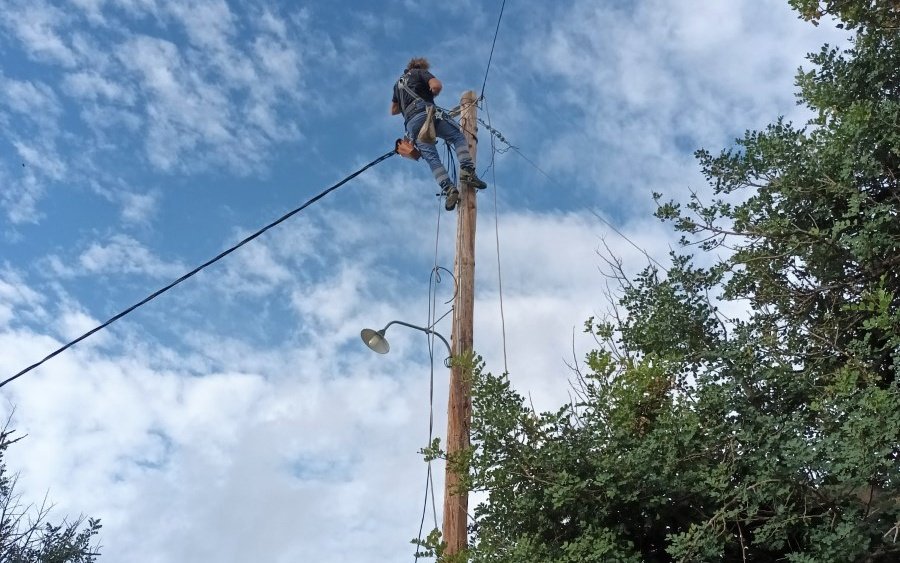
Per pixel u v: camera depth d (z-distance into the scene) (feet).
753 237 23.26
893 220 21.01
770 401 20.63
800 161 22.82
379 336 26.09
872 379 19.69
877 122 21.33
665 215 24.14
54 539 34.04
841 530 16.69
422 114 27.50
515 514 20.47
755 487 18.24
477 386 20.58
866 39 23.29
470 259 25.80
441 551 20.01
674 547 18.03
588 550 18.67
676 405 20.75
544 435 20.44
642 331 24.06
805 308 22.65
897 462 17.65
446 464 21.75
